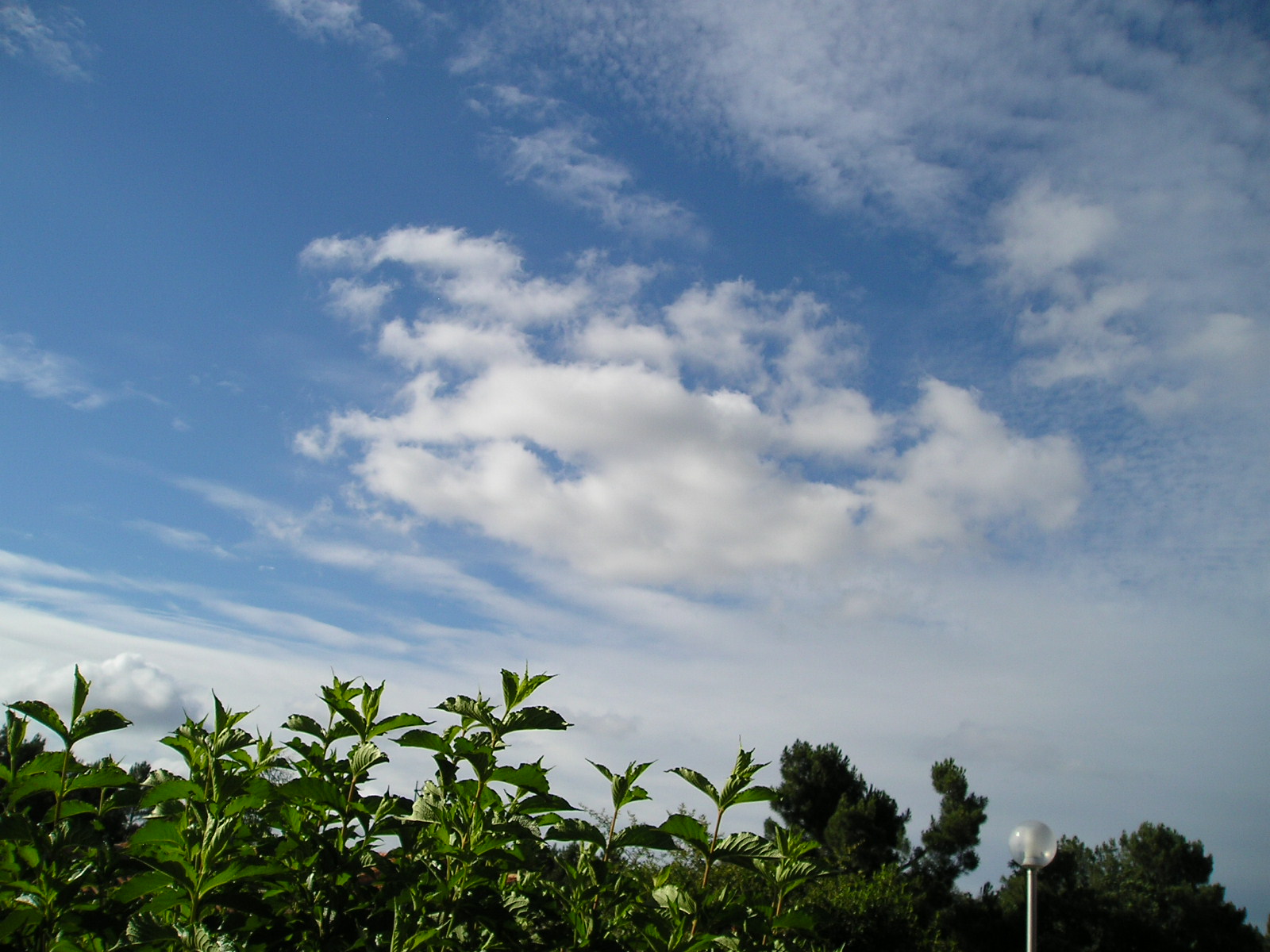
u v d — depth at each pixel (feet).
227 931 7.27
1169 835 151.23
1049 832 38.19
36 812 8.82
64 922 6.91
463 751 7.96
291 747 8.84
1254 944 129.80
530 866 8.77
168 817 8.25
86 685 7.70
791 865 9.47
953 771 123.13
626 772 9.10
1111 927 120.26
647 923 8.50
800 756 130.00
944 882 112.88
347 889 8.01
